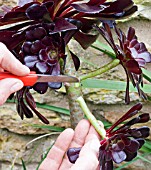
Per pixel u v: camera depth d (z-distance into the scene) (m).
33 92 0.63
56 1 0.32
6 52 0.31
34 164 0.66
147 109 0.61
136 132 0.36
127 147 0.35
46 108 0.62
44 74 0.33
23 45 0.33
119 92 0.62
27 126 0.64
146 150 0.58
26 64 0.33
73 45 0.62
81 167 0.33
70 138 0.40
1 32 0.33
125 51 0.36
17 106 0.39
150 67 0.60
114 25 0.37
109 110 0.63
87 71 0.62
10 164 0.66
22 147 0.65
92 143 0.35
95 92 0.62
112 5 0.34
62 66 0.35
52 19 0.34
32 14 0.31
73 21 0.34
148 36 0.61
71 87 0.38
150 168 0.63
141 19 0.60
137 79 0.37
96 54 0.62
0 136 0.66
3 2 0.62
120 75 0.62
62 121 0.64
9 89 0.30
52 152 0.42
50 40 0.33
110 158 0.35
